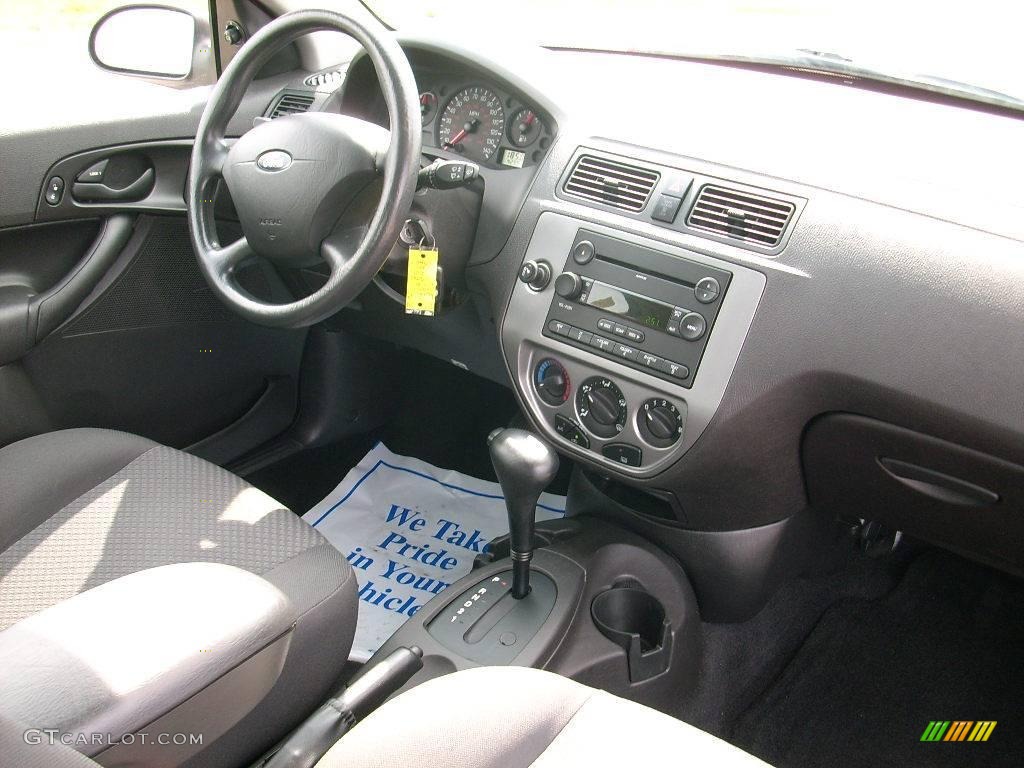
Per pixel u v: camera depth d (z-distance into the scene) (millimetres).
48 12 1723
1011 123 1290
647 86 1499
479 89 1517
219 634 832
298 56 1829
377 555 1817
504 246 1433
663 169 1297
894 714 1571
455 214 1422
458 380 2168
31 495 1200
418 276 1363
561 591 1329
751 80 1502
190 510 1221
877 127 1306
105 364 1680
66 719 725
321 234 1245
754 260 1195
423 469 2033
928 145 1243
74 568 1120
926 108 1354
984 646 1702
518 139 1476
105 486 1255
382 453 2064
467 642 1261
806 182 1202
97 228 1613
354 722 1038
